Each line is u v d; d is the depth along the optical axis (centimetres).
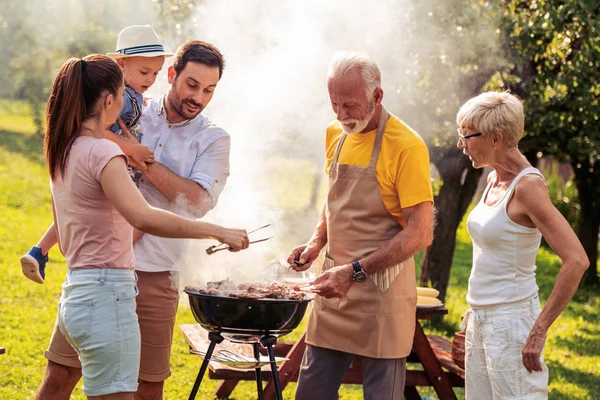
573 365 682
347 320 330
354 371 428
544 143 808
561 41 645
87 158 261
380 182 319
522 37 629
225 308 286
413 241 310
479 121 300
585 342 784
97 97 267
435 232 774
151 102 342
